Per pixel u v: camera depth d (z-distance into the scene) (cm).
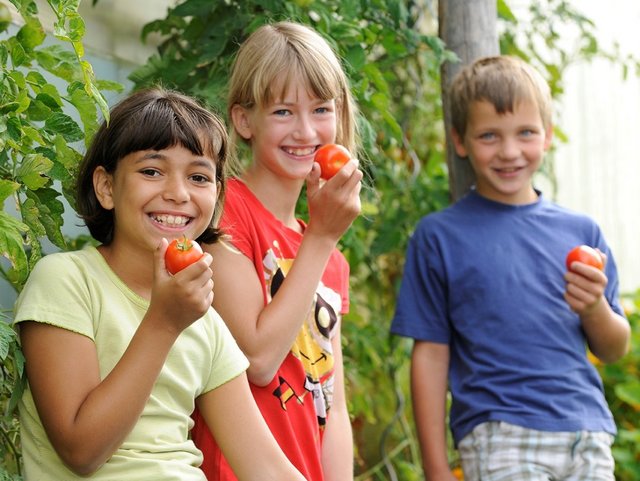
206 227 217
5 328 186
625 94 545
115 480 193
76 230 319
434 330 318
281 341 232
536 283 312
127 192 203
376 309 423
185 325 188
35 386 193
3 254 197
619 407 458
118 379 184
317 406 253
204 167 208
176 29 354
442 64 368
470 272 313
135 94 214
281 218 262
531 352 304
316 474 246
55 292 196
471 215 324
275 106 253
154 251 204
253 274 244
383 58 386
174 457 201
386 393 430
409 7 412
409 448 443
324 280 264
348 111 270
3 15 275
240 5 318
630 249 550
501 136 318
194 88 310
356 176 236
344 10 325
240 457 215
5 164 214
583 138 547
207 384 214
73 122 219
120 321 200
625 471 440
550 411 297
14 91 213
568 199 547
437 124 453
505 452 295
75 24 202
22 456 213
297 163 255
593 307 301
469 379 306
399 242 399
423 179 422
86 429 183
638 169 550
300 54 253
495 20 369
